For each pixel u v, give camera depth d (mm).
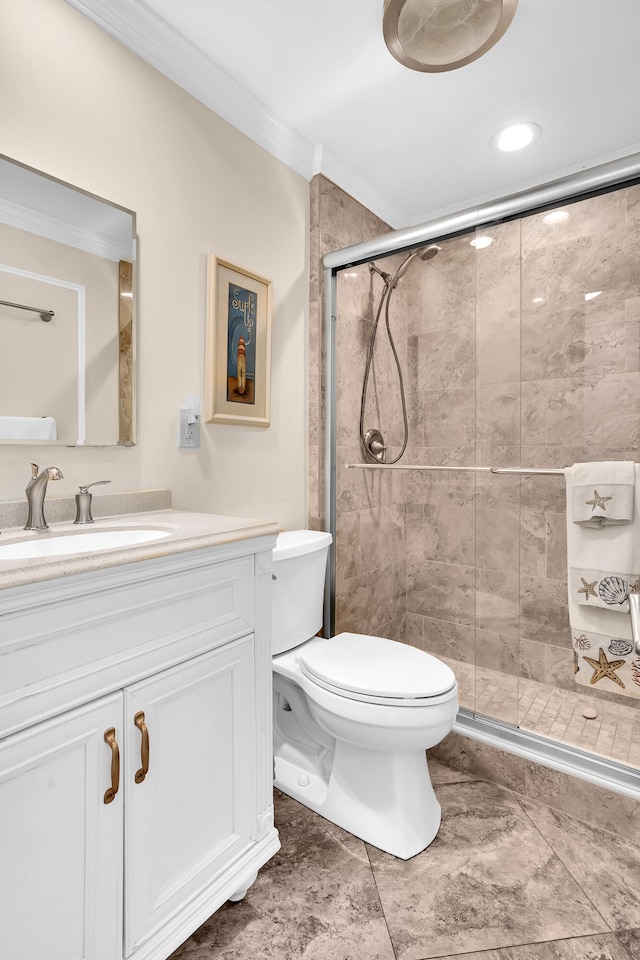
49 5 1246
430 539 2082
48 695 810
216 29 1482
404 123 1917
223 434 1741
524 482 1998
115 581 892
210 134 1677
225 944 1135
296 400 2072
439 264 1978
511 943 1135
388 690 1359
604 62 1618
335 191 2182
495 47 1559
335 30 1490
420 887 1290
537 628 2059
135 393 1438
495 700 1825
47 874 808
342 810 1519
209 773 1090
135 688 933
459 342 1977
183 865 1030
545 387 1938
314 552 1772
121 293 1408
